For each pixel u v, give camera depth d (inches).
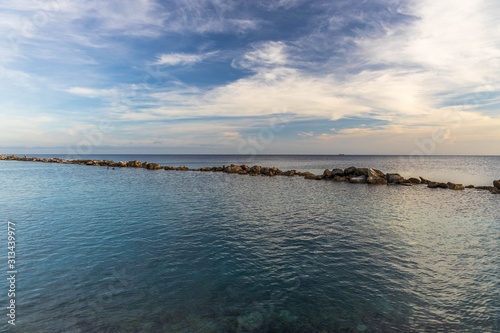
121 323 414.3
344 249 737.0
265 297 495.2
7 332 384.8
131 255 680.4
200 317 434.3
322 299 489.1
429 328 409.4
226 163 6456.7
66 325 405.7
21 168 3570.4
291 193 1728.6
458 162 6973.4
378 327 412.5
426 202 1440.7
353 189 1914.4
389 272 597.9
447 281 557.3
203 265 627.5
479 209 1268.5
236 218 1072.2
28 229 886.4
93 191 1712.6
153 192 1712.6
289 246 756.6
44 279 548.7
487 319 430.0
